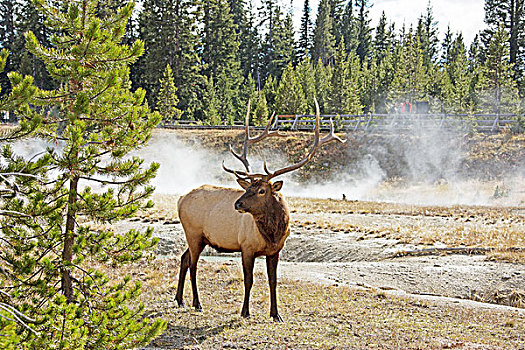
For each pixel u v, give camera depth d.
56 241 13.01
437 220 44.03
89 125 14.25
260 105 105.25
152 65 120.81
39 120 11.65
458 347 14.73
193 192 19.12
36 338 10.07
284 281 24.20
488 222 42.69
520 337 16.22
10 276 11.57
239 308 18.62
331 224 41.00
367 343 14.97
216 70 141.88
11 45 122.25
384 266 28.41
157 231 37.50
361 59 188.62
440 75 114.75
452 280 25.53
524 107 89.62
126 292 13.00
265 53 164.25
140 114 14.48
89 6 13.94
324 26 168.50
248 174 16.92
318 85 126.12
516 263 27.72
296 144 83.56
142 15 129.75
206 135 88.25
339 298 20.84
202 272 25.33
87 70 13.62
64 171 13.21
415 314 18.80
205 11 142.62
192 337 15.14
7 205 11.98
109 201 13.46
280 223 16.66
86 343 11.24
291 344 14.72
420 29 165.50
